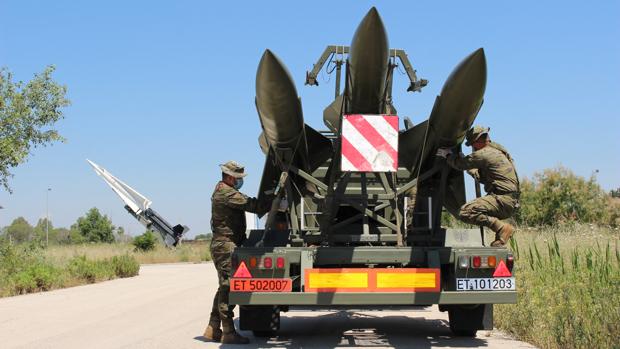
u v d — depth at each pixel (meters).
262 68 7.21
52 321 10.34
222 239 8.20
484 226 8.03
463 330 8.49
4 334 9.04
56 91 23.14
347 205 8.95
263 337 8.68
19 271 17.34
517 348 7.62
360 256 7.52
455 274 7.34
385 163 7.52
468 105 7.64
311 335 8.84
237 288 7.30
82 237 59.56
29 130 22.69
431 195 8.99
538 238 14.09
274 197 8.46
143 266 30.80
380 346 7.84
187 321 10.23
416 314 11.34
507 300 7.28
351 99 8.19
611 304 7.70
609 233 14.26
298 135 8.12
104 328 9.47
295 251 7.38
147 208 24.77
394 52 9.66
